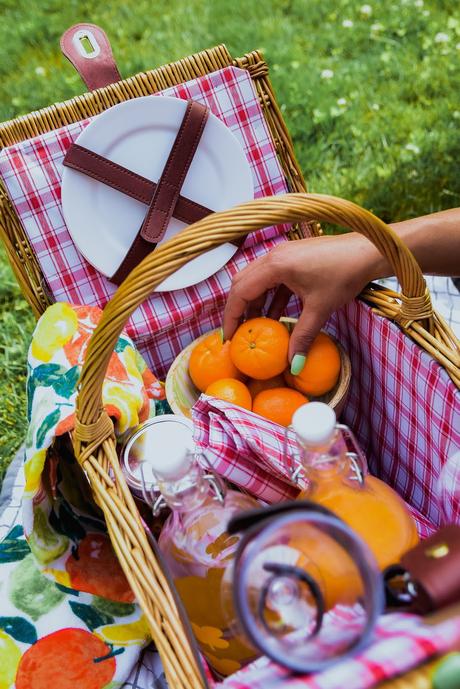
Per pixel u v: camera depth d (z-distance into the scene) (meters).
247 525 0.67
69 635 1.04
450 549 0.67
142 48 3.13
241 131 1.32
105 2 3.47
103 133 1.23
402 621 0.64
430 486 1.12
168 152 1.26
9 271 2.37
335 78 2.82
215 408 1.04
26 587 1.10
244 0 3.32
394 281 1.64
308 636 0.63
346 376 1.15
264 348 1.12
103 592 1.05
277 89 2.81
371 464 1.28
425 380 1.02
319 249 1.08
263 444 0.97
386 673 0.58
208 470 0.93
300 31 3.14
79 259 1.28
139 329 1.30
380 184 2.41
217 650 0.84
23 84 3.06
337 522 0.63
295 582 0.63
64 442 1.08
